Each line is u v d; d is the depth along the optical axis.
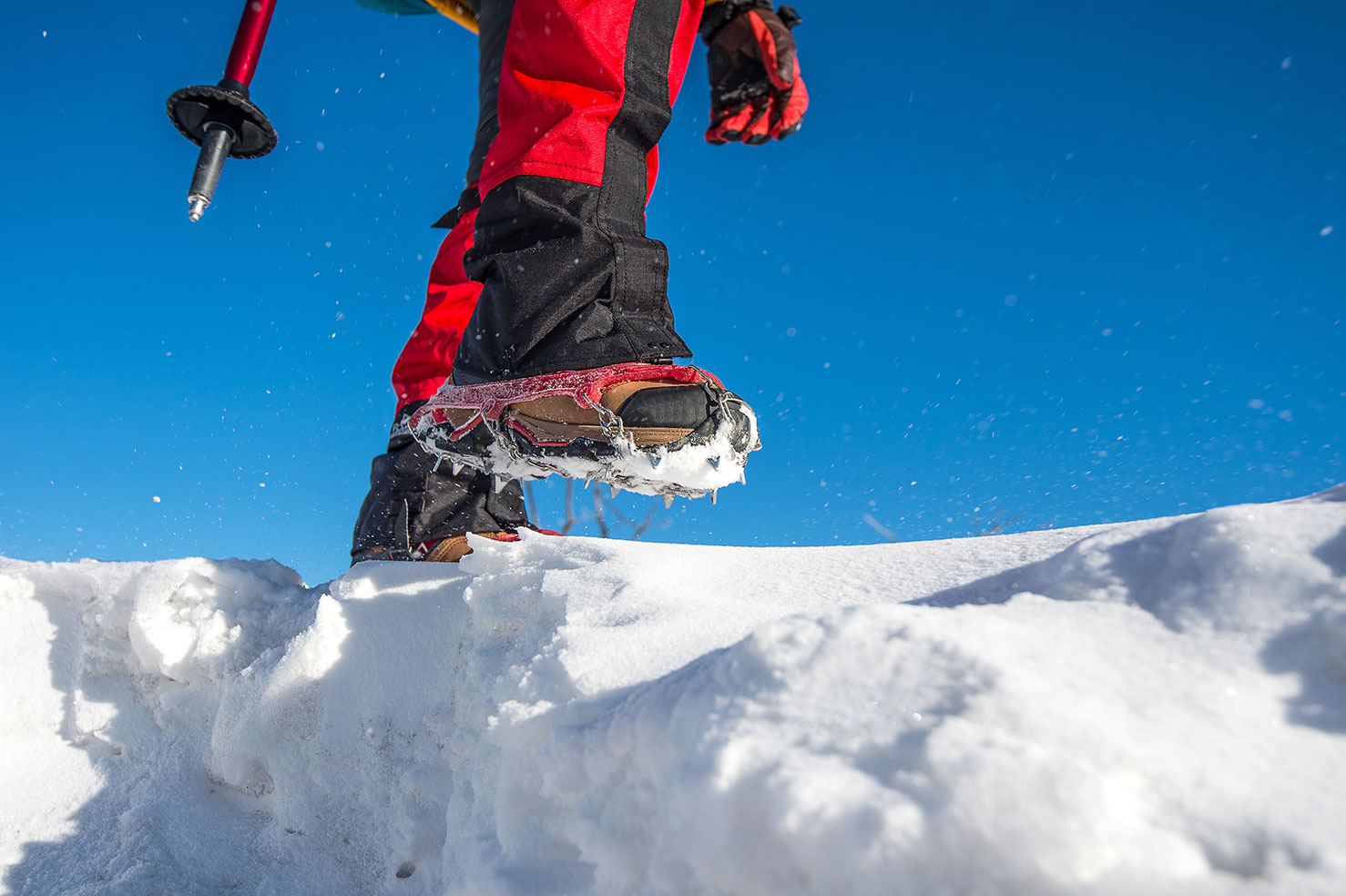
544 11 1.20
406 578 1.20
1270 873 0.37
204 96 1.46
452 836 0.91
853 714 0.47
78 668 1.37
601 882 0.58
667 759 0.54
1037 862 0.38
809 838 0.41
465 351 1.21
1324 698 0.47
